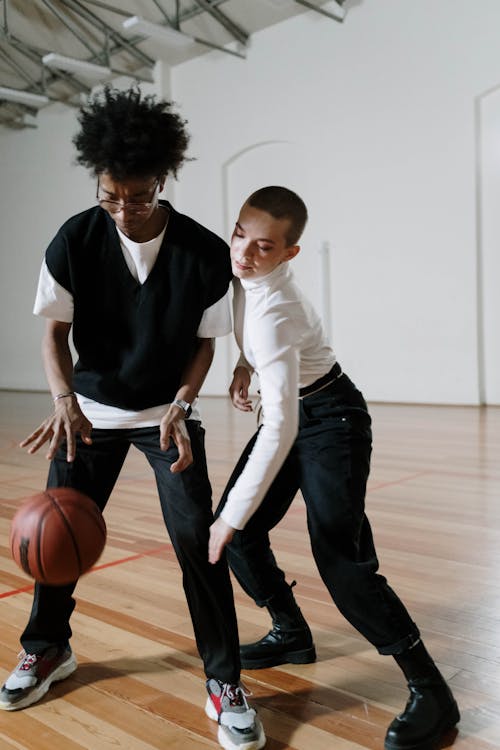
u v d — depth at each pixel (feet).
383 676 6.41
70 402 5.62
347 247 28.63
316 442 5.59
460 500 12.86
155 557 9.99
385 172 27.40
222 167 32.24
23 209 40.78
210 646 5.59
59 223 39.04
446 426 21.75
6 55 34.88
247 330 5.16
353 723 5.64
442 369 26.66
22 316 41.52
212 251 5.67
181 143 5.08
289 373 4.91
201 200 33.09
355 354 28.81
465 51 25.20
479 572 9.06
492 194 25.23
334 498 5.39
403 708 5.86
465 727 5.53
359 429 5.65
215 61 31.86
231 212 32.35
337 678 6.39
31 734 5.51
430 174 26.35
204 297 5.70
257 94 30.68
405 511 12.19
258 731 5.30
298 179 29.91
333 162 28.76
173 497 5.60
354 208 28.32
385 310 27.86
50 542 4.88
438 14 25.64
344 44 27.96
